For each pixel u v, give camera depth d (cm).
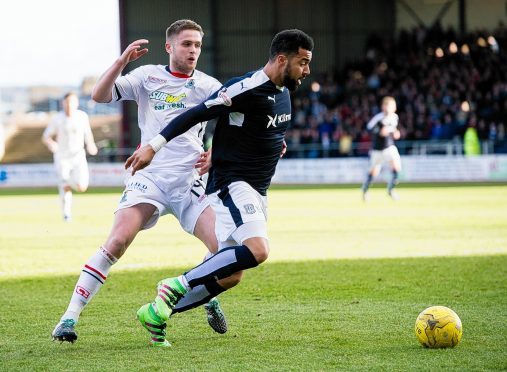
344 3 5769
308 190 3838
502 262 1414
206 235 895
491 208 2584
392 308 1010
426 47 5500
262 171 822
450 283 1199
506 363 730
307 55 791
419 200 2988
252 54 5700
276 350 795
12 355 786
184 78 922
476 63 5322
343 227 2073
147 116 926
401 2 5809
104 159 5269
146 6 5488
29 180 4828
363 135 4781
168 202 907
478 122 4741
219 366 732
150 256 1578
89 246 1750
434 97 5112
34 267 1437
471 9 5756
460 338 799
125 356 778
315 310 1003
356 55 5812
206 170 835
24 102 8062
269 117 801
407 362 738
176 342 839
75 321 828
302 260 1477
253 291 1149
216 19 5634
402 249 1616
